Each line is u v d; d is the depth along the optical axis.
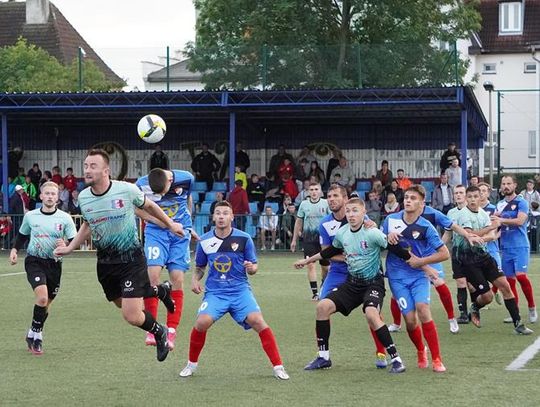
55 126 36.91
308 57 31.42
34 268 11.62
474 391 8.93
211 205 30.22
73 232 11.76
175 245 12.07
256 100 30.67
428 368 10.21
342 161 33.41
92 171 9.51
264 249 28.88
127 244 9.70
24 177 32.97
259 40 39.88
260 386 9.28
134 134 36.94
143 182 12.26
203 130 36.66
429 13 41.56
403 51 31.22
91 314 15.20
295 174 33.44
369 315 9.91
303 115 33.69
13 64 47.09
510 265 14.31
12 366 10.52
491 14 59.62
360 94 30.20
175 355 11.23
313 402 8.49
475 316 13.52
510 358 10.88
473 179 26.20
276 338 12.54
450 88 29.50
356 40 40.97
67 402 8.62
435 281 10.15
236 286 9.82
